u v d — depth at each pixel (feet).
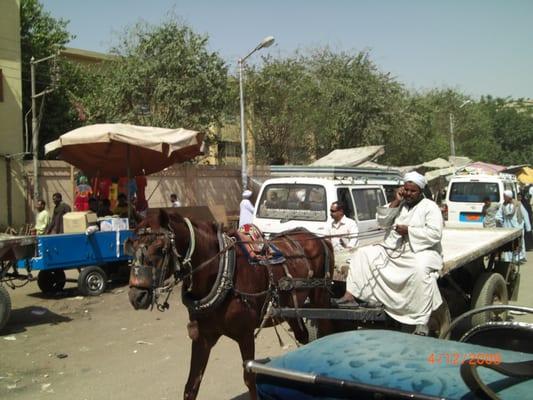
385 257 17.98
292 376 8.13
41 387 18.84
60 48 82.07
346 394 7.64
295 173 44.39
